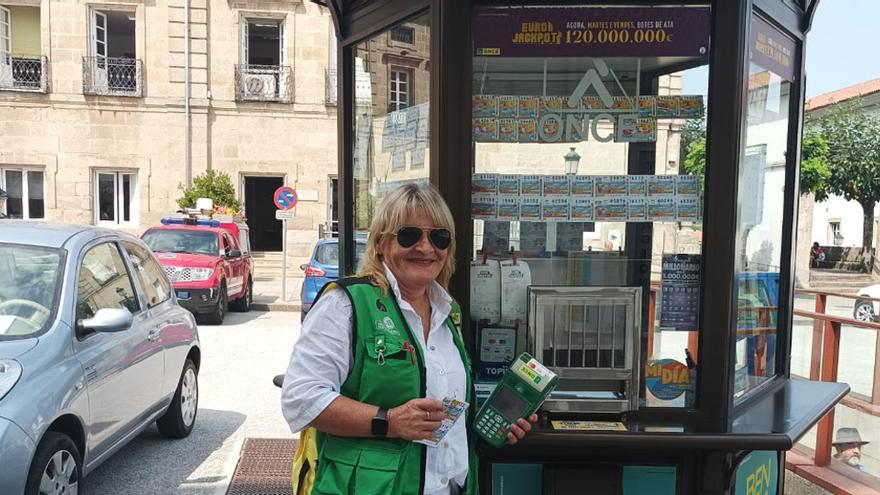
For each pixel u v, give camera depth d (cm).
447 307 196
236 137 1941
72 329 365
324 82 1953
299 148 1961
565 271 245
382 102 280
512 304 244
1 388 307
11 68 1905
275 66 1962
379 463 170
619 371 241
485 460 240
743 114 232
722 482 238
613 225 243
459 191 233
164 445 512
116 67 1916
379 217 189
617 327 242
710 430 233
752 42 254
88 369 364
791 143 299
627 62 239
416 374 175
